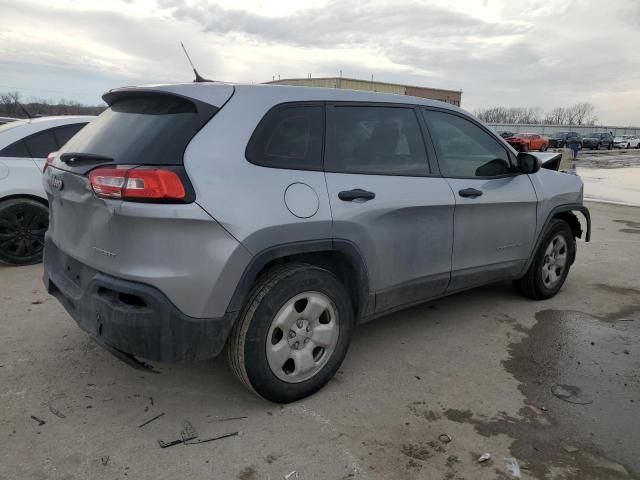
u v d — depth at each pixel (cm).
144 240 252
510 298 506
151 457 257
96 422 285
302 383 306
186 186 254
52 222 333
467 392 327
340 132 325
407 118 367
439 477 249
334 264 332
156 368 347
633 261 670
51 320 420
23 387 318
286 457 260
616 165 2995
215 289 263
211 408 301
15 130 578
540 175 475
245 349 281
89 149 297
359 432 282
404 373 349
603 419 302
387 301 353
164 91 284
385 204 331
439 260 379
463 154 401
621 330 434
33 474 243
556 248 500
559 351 390
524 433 286
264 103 295
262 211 274
